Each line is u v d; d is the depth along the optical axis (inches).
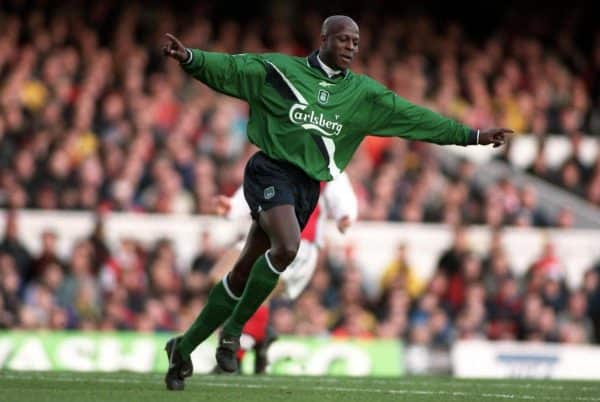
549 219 2300.7
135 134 2146.9
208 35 2679.6
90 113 2156.7
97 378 897.5
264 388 840.3
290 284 1114.1
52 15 2586.1
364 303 1803.6
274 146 763.4
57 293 1695.4
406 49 2773.1
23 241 1939.0
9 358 1358.3
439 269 1878.7
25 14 2564.0
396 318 1758.1
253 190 763.4
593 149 2541.8
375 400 765.9
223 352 762.8
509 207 2175.2
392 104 795.4
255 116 772.0
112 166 2018.9
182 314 1697.8
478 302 1809.8
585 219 2316.7
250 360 1179.3
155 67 2496.3
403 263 1868.8
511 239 2151.8
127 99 2236.7
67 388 783.1
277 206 749.3
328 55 780.0
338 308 1764.3
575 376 1533.0
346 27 780.0
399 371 1432.1
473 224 2149.4
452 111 2527.1
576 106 2642.7
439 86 2628.0
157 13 2691.9
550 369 1530.5
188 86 2391.7
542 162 2437.3
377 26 2824.8
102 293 1720.0
